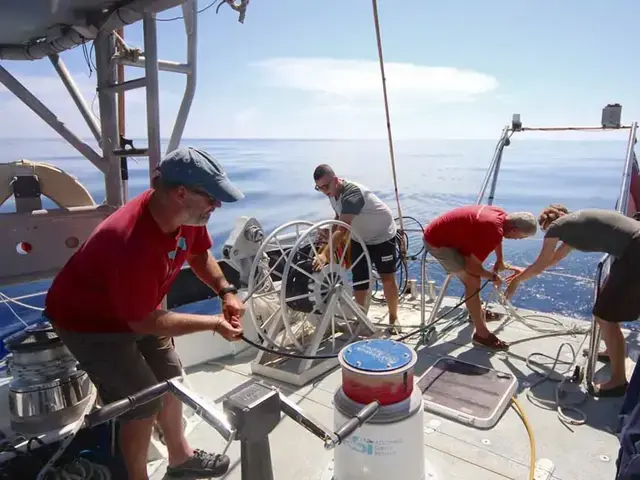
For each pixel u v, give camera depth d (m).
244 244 3.61
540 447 2.55
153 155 2.58
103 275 1.71
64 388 2.16
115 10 2.50
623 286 2.82
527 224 3.46
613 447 2.54
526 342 3.92
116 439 2.11
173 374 2.15
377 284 5.31
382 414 1.86
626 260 2.81
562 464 2.42
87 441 2.15
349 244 3.91
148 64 2.48
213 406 1.30
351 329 3.86
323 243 3.86
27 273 2.73
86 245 1.76
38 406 2.11
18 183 2.71
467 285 3.77
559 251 3.28
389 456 1.89
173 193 1.65
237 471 2.38
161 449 2.47
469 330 4.21
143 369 1.88
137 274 1.65
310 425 1.24
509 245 11.86
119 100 3.10
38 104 2.81
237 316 2.19
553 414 2.86
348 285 3.73
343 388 1.99
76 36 2.78
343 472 2.00
